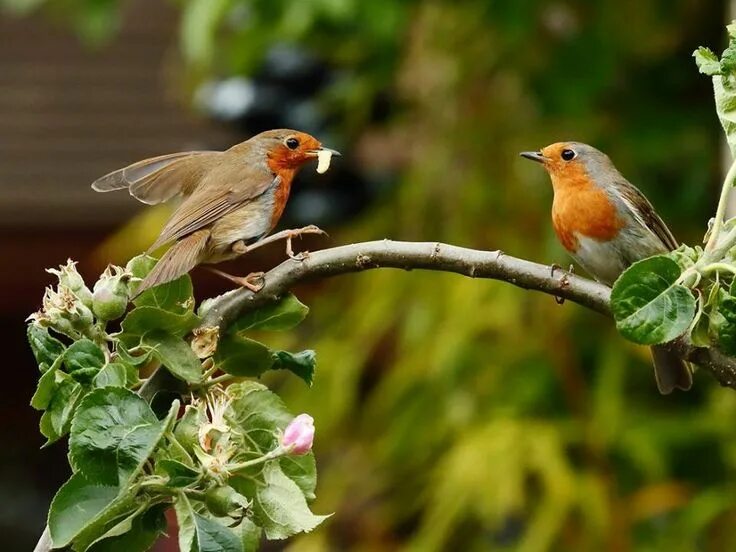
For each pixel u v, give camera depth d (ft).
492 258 13.73
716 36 38.09
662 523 36.17
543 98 37.24
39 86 50.01
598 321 37.45
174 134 47.55
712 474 36.58
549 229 37.76
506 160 38.58
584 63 36.94
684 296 12.76
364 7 34.73
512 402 36.52
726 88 13.58
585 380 37.70
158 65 51.13
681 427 35.83
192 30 33.88
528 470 35.32
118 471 11.75
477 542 37.09
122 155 46.06
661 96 38.70
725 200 13.24
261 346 13.82
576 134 38.19
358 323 39.01
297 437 12.59
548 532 33.37
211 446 12.39
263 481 12.92
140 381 13.53
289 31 35.73
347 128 41.70
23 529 48.60
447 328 36.17
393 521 37.99
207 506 12.28
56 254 42.78
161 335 13.41
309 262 13.97
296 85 42.11
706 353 13.50
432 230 39.47
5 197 42.68
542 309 37.04
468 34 38.09
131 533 12.65
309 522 12.80
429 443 37.17
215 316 13.85
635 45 38.32
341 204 42.57
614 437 35.53
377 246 13.79
